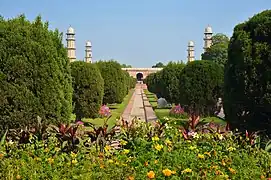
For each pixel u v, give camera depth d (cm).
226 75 1033
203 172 468
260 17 966
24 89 812
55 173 477
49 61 852
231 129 1020
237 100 987
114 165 501
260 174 512
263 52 930
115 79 2448
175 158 528
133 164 516
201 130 778
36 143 610
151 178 432
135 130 738
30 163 507
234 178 493
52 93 843
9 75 809
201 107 1717
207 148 637
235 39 1010
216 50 5319
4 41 820
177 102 2566
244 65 951
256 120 977
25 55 825
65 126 715
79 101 1630
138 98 3984
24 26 866
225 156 585
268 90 917
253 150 650
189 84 1722
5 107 800
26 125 809
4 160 517
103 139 675
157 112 2239
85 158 550
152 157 535
